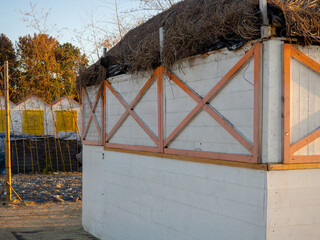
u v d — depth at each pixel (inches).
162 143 229.6
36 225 380.5
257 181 158.9
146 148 248.5
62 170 799.7
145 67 245.4
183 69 210.1
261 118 157.9
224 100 179.9
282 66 156.4
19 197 503.2
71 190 580.4
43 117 890.1
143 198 254.4
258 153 157.8
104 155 317.1
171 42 211.2
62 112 892.6
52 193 559.2
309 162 161.5
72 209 459.5
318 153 164.7
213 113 185.2
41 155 786.8
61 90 1040.2
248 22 160.4
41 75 935.0
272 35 154.9
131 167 271.6
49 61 936.3
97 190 331.3
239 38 168.2
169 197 224.1
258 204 158.1
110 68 304.7
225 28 174.1
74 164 808.9
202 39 189.0
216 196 184.2
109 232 305.7
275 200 155.0
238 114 171.0
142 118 257.0
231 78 174.2
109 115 308.3
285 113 155.9
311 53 163.3
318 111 165.2
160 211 233.6
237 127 171.5
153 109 243.4
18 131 919.0
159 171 235.0
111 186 303.6
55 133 903.7
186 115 207.8
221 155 179.5
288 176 157.8
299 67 161.3
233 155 171.8
